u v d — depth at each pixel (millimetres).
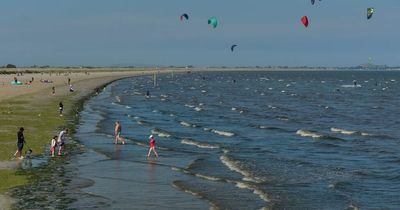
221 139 49031
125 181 29312
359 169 34375
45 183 27797
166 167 33844
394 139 50531
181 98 111562
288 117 73062
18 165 32094
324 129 59000
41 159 34500
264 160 37281
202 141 47281
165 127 57938
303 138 50656
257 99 111812
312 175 32062
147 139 47094
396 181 30516
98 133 49156
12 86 110000
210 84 193625
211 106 91250
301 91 147750
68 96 91688
